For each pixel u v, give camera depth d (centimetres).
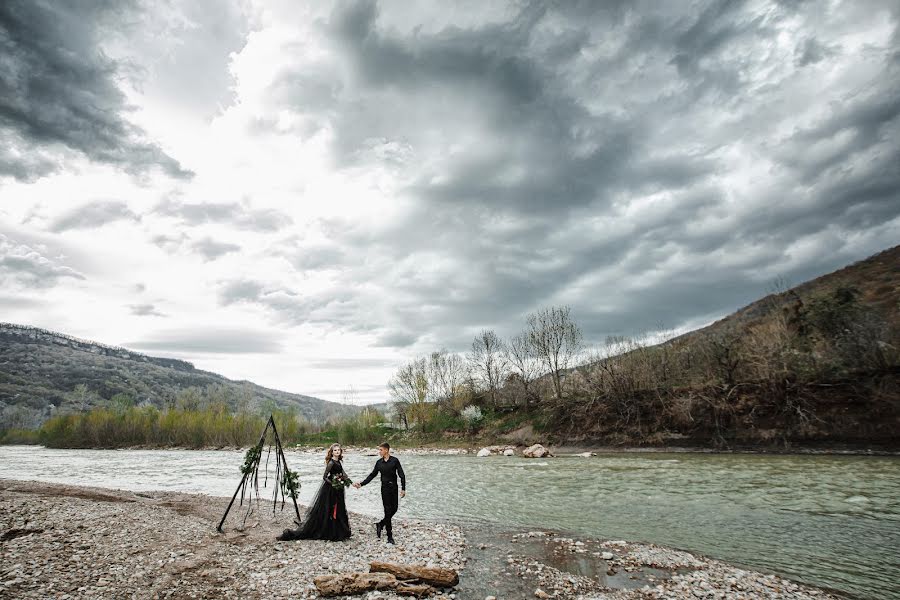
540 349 7356
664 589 1005
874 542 1357
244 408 11831
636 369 5659
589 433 5431
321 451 7175
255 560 1100
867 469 2773
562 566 1180
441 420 7581
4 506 1388
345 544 1280
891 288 6694
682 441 4641
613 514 1833
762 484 2391
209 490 2745
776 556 1258
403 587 931
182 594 870
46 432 10531
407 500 2275
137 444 9838
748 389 4628
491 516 1845
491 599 930
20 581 851
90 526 1277
